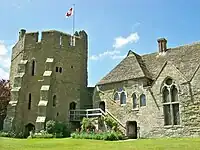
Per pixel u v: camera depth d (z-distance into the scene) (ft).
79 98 140.26
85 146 69.21
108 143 77.56
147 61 125.39
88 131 107.45
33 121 129.39
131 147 65.26
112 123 109.70
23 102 132.16
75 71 142.72
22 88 133.49
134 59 123.13
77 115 132.26
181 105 96.53
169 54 119.24
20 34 153.38
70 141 83.61
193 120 92.84
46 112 124.26
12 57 159.74
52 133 117.19
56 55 137.39
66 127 124.77
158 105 102.32
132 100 111.34
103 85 123.24
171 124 97.91
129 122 112.37
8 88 146.72
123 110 112.88
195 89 94.63
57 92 132.57
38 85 134.00
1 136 117.60
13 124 124.88
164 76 103.09
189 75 99.04
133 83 112.68
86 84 149.79
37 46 140.05
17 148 63.41
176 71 100.12
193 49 112.06
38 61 137.80
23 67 137.39
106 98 120.47
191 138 85.92
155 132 100.99
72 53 144.05
